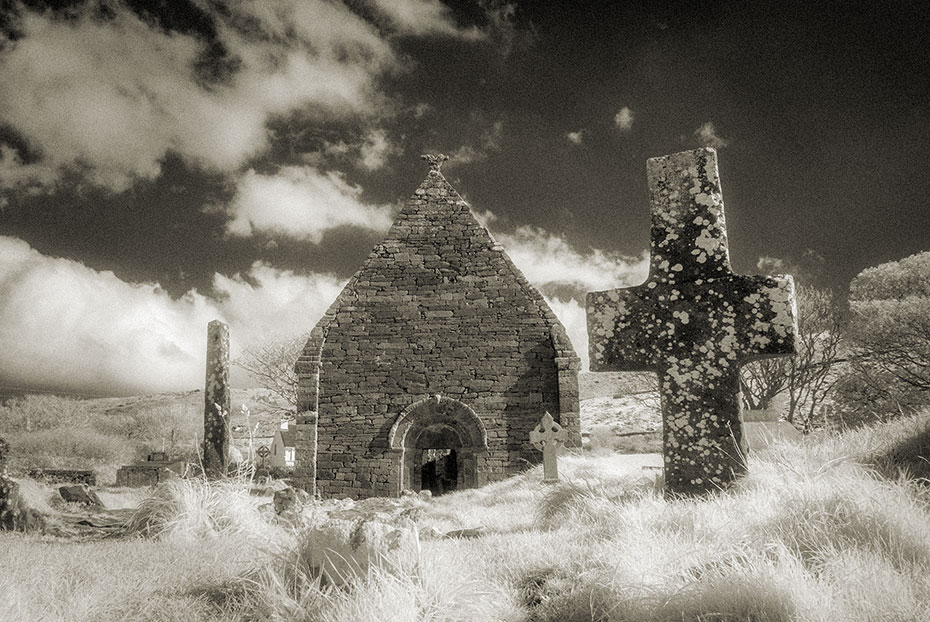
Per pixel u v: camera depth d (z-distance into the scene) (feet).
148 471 85.05
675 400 23.25
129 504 55.01
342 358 74.64
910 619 10.55
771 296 22.91
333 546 15.15
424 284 76.38
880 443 27.27
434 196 80.28
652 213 24.79
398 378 73.61
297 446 72.23
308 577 15.05
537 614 13.91
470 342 74.13
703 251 23.91
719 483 22.24
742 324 22.99
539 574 16.65
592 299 24.73
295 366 74.38
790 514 15.81
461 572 15.26
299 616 13.11
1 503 31.81
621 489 29.81
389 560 14.23
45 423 178.19
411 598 12.57
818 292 109.70
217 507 29.04
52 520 33.30
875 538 13.79
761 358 22.91
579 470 53.42
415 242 78.07
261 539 23.50
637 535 16.51
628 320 24.18
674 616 11.91
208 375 50.16
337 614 12.45
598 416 175.94
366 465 71.56
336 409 73.31
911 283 94.27
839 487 16.48
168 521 27.61
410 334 74.79
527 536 21.84
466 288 75.87
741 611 11.47
